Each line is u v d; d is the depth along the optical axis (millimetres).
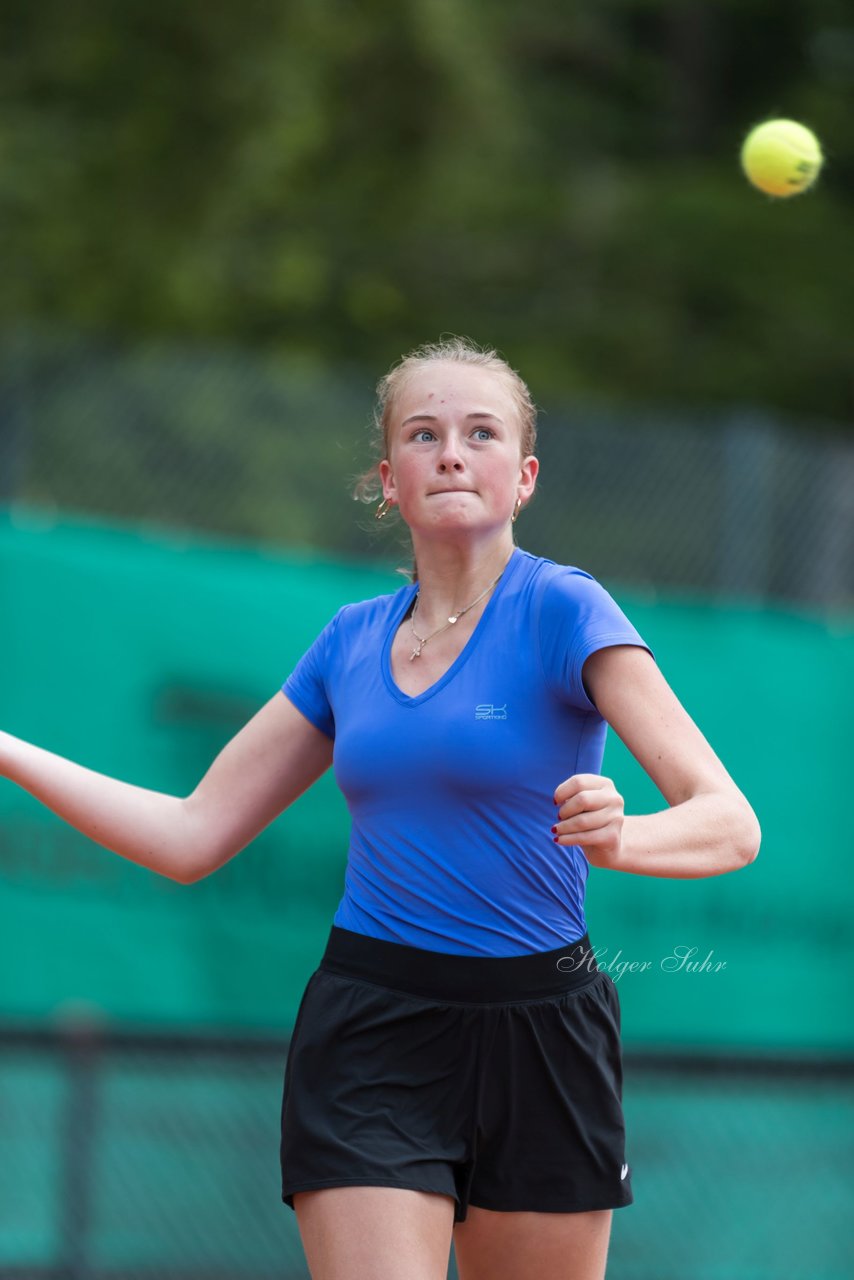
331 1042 9125
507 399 9438
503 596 9266
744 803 8477
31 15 46875
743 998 26578
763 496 29297
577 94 62500
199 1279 20266
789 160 12648
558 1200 9148
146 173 46438
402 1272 8555
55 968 23375
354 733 9258
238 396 27172
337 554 27359
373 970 9141
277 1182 20734
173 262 45781
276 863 24641
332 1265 8688
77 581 24438
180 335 45281
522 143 57094
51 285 44781
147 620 24719
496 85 53469
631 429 28828
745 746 27359
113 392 26625
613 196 56406
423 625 9414
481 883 9039
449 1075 9031
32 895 23344
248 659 25156
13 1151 19859
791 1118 21594
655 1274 21094
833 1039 27109
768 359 54688
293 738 10039
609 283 54938
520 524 28234
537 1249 9188
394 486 9727
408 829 9109
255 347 47656
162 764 24656
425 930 9086
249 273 48125
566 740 9039
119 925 23766
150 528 26500
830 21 64750
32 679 24125
